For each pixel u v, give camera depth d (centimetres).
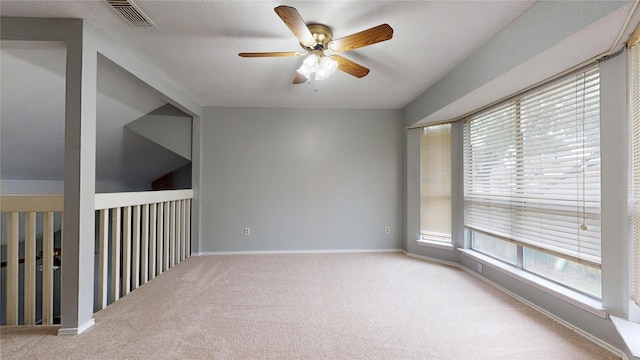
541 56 197
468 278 334
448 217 396
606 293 194
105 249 259
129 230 293
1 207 225
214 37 239
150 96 391
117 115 395
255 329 219
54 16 212
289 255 436
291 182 453
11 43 215
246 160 448
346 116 457
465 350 193
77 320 212
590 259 209
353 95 392
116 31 231
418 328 221
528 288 262
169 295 284
